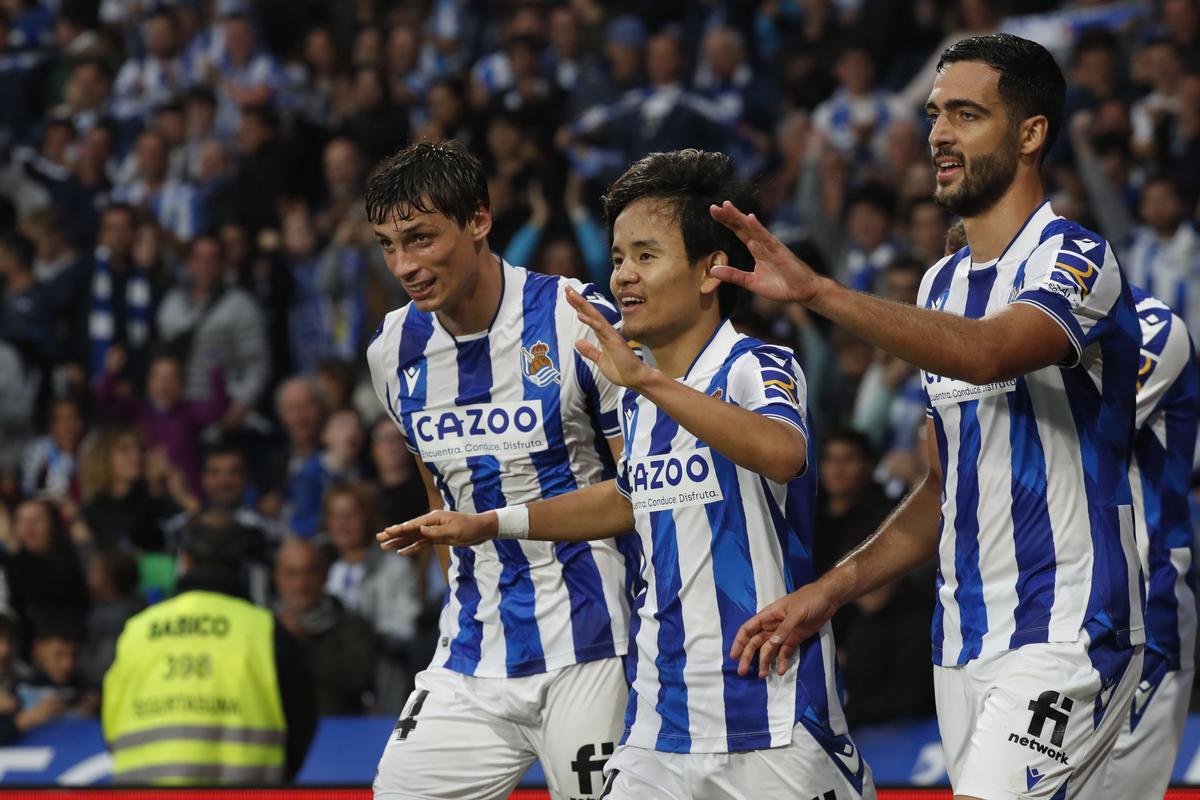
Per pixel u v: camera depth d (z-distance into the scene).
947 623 11.46
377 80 35.34
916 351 9.73
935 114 11.36
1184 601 13.08
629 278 11.14
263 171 35.28
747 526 11.08
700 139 32.81
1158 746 12.91
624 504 11.91
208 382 31.02
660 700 11.36
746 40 38.34
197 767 17.30
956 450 11.36
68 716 21.77
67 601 24.30
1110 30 32.56
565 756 12.73
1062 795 10.86
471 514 11.75
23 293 33.75
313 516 27.22
